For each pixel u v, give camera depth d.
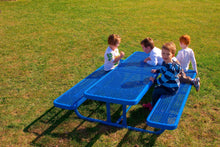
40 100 4.42
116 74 3.97
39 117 3.89
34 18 11.98
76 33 9.16
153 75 3.88
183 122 3.65
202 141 3.24
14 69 5.86
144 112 3.93
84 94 3.27
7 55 6.88
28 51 7.20
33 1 17.16
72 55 6.78
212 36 8.58
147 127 3.57
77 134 3.45
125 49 7.16
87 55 6.76
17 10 14.15
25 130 3.58
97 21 11.17
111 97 3.12
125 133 3.43
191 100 4.25
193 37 8.47
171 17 11.89
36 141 3.34
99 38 8.45
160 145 3.18
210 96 4.36
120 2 16.58
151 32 9.23
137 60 4.75
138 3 16.14
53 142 3.31
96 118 3.82
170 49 3.50
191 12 13.05
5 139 3.39
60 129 3.58
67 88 4.86
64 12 13.32
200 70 5.50
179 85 3.65
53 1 17.03
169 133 3.41
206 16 12.01
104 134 3.43
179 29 9.62
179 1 16.78
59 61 6.34
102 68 4.86
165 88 3.57
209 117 3.77
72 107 3.32
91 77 4.39
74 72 5.61
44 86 4.96
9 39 8.52
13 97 4.54
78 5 15.42
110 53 4.38
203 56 6.46
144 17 11.96
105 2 16.56
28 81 5.20
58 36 8.78
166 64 3.58
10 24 10.81
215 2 16.11
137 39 8.27
